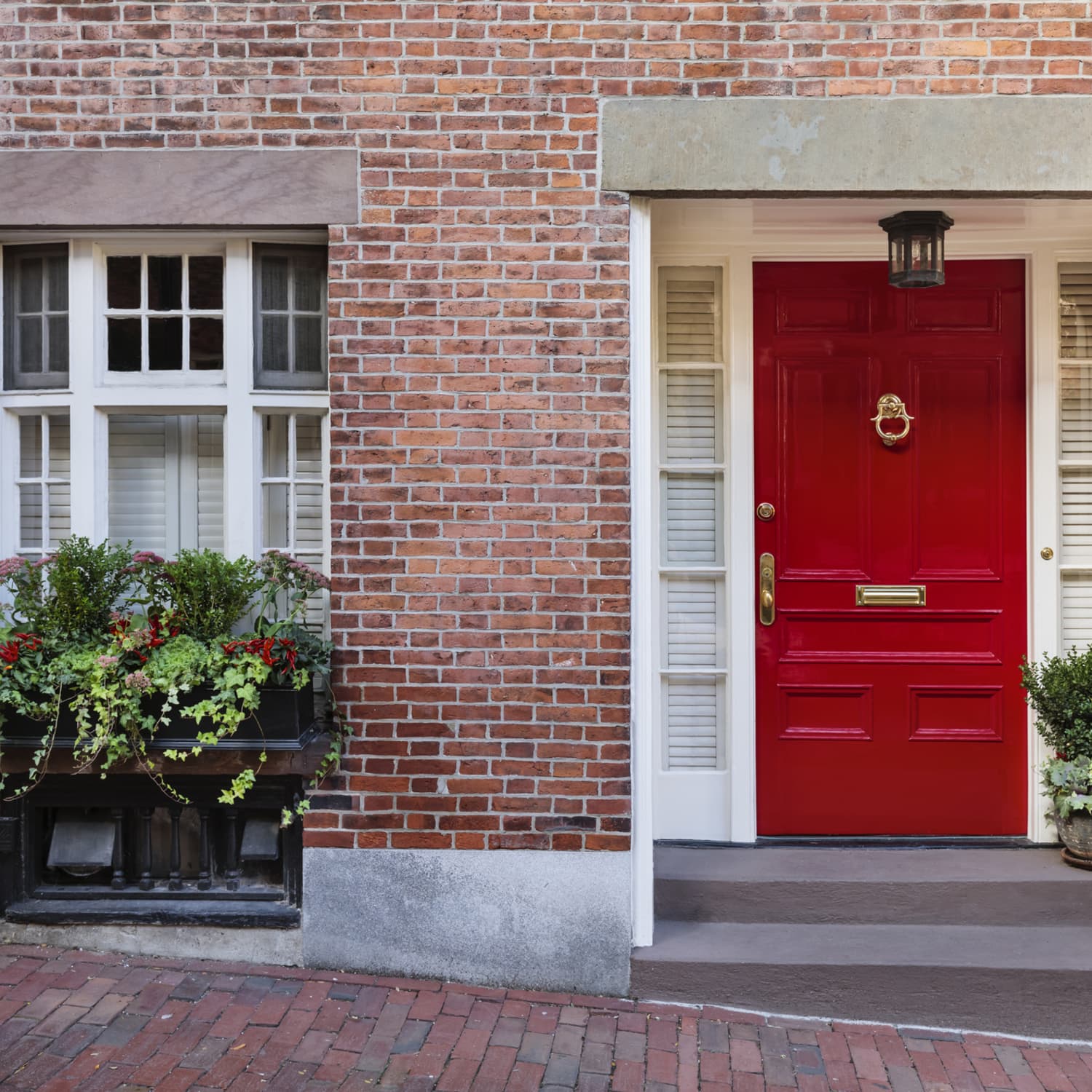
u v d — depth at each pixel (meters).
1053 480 4.21
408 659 3.65
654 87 3.59
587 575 3.64
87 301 3.83
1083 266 4.27
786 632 4.31
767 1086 3.09
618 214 3.60
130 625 3.53
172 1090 2.94
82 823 3.78
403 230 3.62
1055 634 4.22
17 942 3.75
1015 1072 3.23
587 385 3.63
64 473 3.93
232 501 3.85
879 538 4.29
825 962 3.52
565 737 3.65
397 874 3.65
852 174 3.55
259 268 3.86
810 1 3.57
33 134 3.62
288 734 3.50
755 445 4.31
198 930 3.72
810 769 4.31
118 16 3.62
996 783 4.27
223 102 3.62
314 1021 3.33
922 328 4.28
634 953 3.59
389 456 3.65
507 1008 3.48
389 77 3.61
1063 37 3.54
